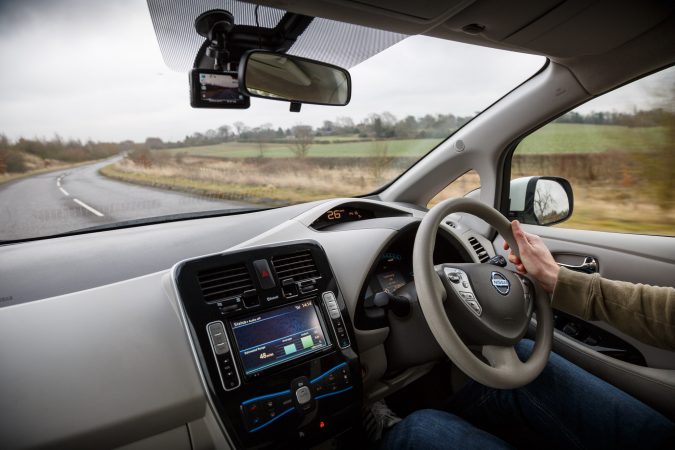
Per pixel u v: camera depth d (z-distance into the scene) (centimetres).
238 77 137
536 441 123
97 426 99
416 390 183
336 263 145
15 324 105
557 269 108
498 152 208
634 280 166
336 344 128
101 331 110
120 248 140
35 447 93
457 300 106
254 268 124
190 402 109
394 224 157
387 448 112
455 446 100
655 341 95
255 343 115
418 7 105
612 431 106
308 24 148
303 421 115
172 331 115
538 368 107
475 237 206
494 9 112
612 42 143
